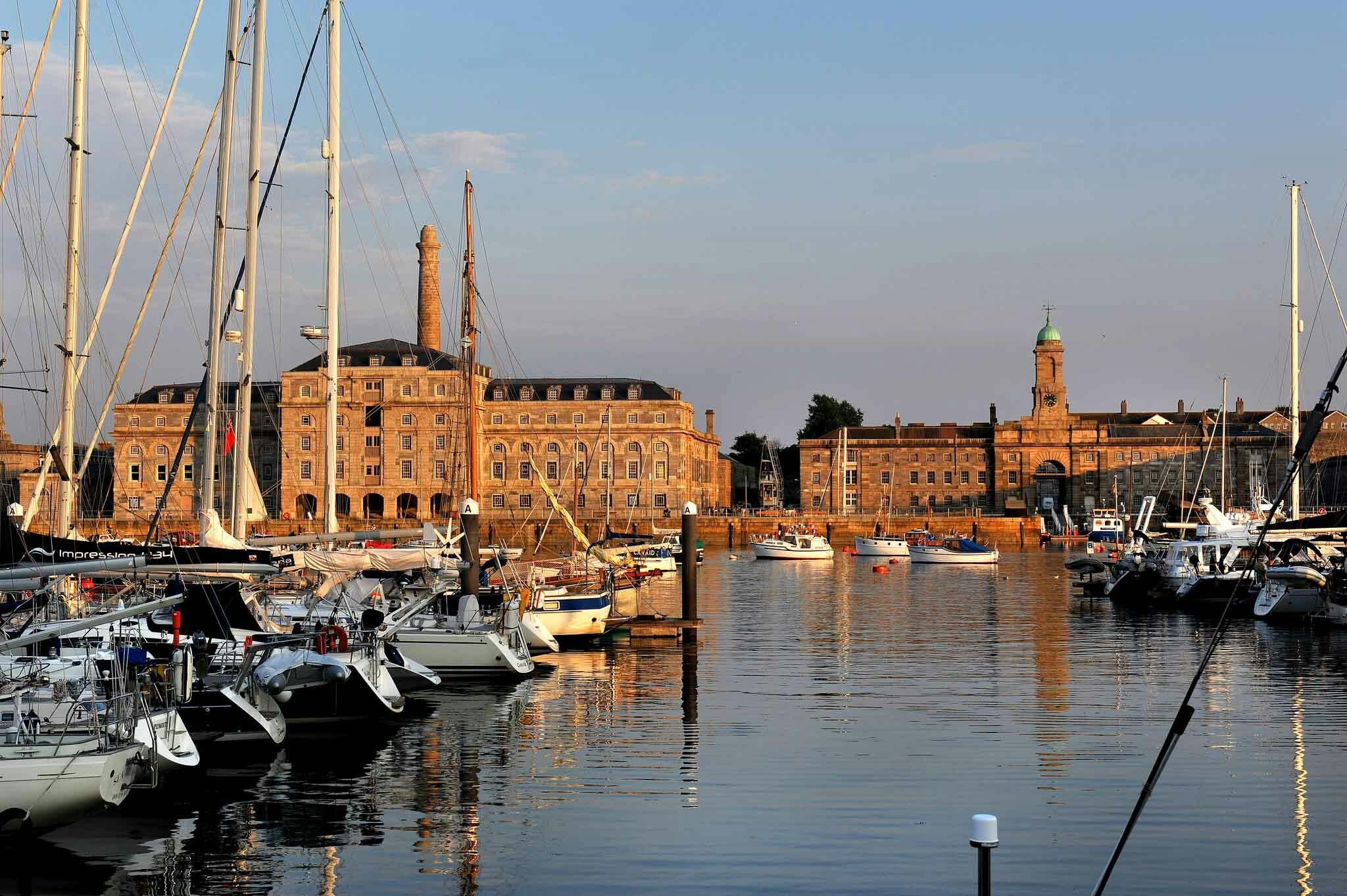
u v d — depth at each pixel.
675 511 181.75
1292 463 16.47
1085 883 22.19
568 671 47.12
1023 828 25.31
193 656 31.25
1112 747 32.69
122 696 24.69
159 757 25.41
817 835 24.91
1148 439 196.88
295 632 37.06
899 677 45.53
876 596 87.81
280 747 32.78
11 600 35.34
